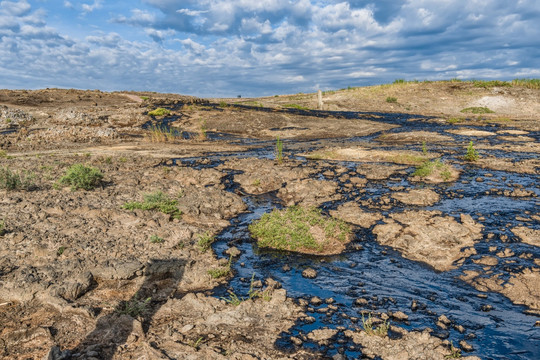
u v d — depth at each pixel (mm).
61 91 42094
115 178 12547
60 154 17312
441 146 19469
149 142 22281
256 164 15211
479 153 17281
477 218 9250
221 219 9867
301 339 5023
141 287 6375
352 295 6324
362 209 10180
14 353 4605
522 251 7480
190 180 12914
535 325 5355
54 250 7004
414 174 13406
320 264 7531
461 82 45594
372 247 8211
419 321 5508
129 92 49938
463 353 4777
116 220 8836
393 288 6539
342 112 36562
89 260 6828
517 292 6164
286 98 52750
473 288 6434
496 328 5316
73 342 4840
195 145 21578
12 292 5766
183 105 34406
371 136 24359
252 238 8766
